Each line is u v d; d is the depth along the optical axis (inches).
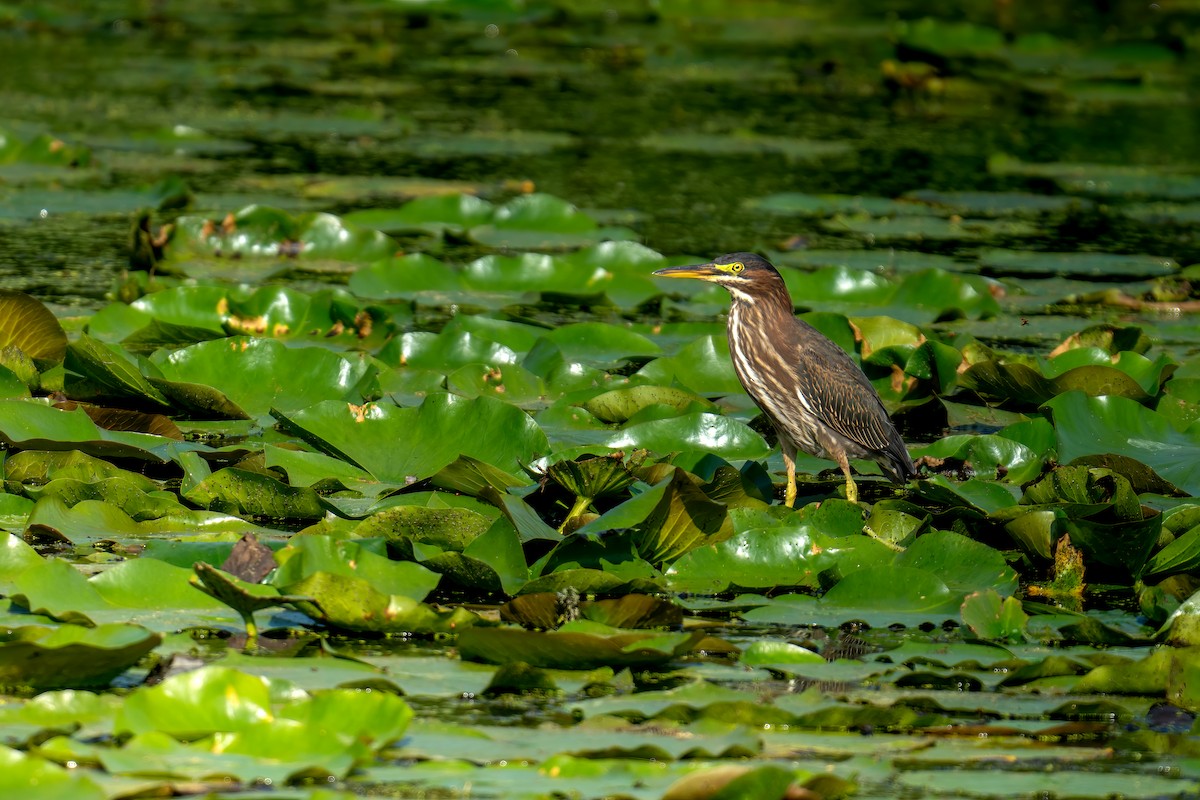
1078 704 309.6
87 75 1181.1
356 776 261.9
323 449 447.8
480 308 655.1
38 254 716.0
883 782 273.1
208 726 274.5
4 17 1384.1
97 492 400.5
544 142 1017.5
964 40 1380.4
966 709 310.2
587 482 402.6
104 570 355.3
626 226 823.1
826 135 1090.1
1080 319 671.8
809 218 873.5
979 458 476.7
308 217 734.5
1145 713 310.2
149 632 307.9
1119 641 350.6
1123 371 534.9
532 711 301.1
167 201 788.0
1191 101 1282.0
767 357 498.3
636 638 317.1
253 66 1254.9
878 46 1428.4
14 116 1016.2
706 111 1161.4
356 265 727.7
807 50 1401.3
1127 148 1090.1
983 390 552.4
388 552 380.8
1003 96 1224.2
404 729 274.1
